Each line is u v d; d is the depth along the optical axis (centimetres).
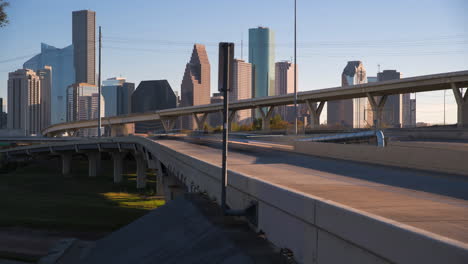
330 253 660
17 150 11131
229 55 1029
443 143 3716
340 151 2416
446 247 432
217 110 13262
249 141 5059
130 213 4222
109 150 8425
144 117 16038
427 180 1373
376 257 548
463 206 875
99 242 1691
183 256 1016
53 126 18988
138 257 1246
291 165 1989
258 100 11331
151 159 5022
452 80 6394
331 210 648
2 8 2023
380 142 3431
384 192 1098
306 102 9894
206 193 1641
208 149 3491
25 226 3469
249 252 838
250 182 1052
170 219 1460
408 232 486
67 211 4203
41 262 2458
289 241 816
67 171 9819
